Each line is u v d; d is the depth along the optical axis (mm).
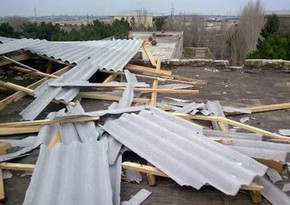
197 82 7480
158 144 3895
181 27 54906
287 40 21953
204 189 3525
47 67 7711
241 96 6723
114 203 3223
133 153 4062
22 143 4328
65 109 5324
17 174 3775
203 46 51969
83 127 4488
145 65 8836
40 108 5227
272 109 5859
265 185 3467
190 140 3945
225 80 7793
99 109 5738
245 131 4906
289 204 3283
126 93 5996
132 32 40875
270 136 4727
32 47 7695
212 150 3748
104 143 3967
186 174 3438
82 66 7004
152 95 6227
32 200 3137
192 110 5285
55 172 3459
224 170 3420
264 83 7578
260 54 21688
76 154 3758
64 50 8102
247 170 3383
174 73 8398
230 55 40594
